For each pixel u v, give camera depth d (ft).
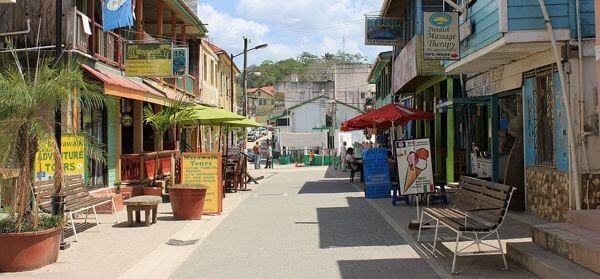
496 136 46.19
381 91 141.69
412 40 63.82
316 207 49.70
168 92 69.21
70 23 43.78
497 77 44.45
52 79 27.32
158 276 25.18
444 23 40.88
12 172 26.58
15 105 25.80
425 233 34.32
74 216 42.34
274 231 36.78
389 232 35.29
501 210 24.72
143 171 57.93
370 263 26.84
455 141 69.72
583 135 32.01
